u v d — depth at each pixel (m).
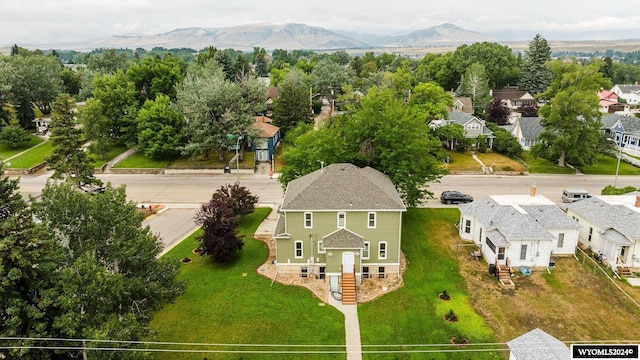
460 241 42.78
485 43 143.50
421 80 125.50
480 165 67.31
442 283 35.44
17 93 84.44
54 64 110.88
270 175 64.06
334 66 119.69
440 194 55.69
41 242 20.69
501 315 31.27
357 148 45.59
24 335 20.09
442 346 28.11
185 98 65.00
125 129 73.12
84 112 67.75
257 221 47.56
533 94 124.62
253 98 68.56
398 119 44.72
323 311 31.70
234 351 27.55
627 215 38.84
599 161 71.06
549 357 22.05
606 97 132.75
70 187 24.70
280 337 28.86
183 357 26.97
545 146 66.75
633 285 34.91
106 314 22.75
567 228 38.91
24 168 65.75
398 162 43.94
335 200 35.38
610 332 29.41
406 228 45.59
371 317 31.05
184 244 42.12
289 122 80.44
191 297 33.22
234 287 34.62
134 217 26.39
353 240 34.56
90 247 23.83
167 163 68.12
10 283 19.22
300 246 36.06
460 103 100.44
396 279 36.12
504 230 37.62
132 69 81.25
